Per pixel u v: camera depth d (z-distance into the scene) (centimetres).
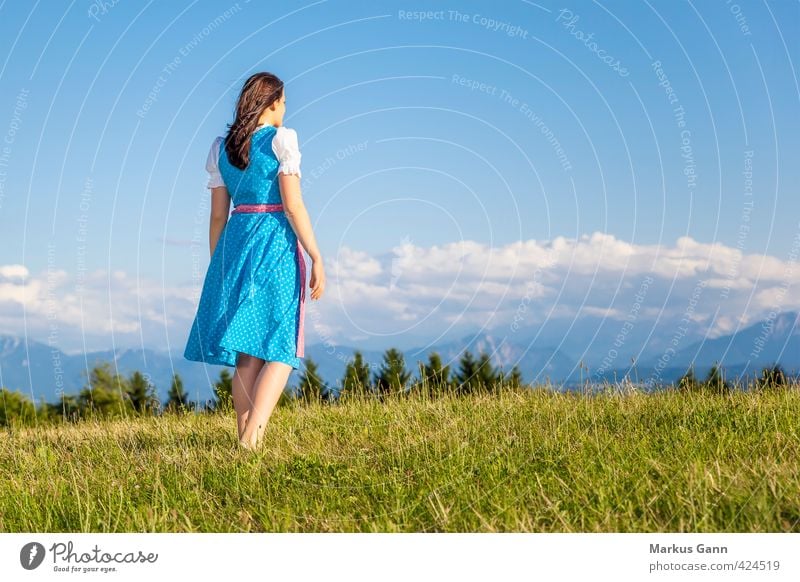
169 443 576
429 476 444
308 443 570
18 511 435
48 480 476
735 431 529
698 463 417
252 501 425
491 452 487
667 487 395
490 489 412
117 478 481
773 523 365
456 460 470
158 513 416
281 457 507
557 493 401
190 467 485
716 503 379
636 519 374
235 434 606
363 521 391
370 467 482
